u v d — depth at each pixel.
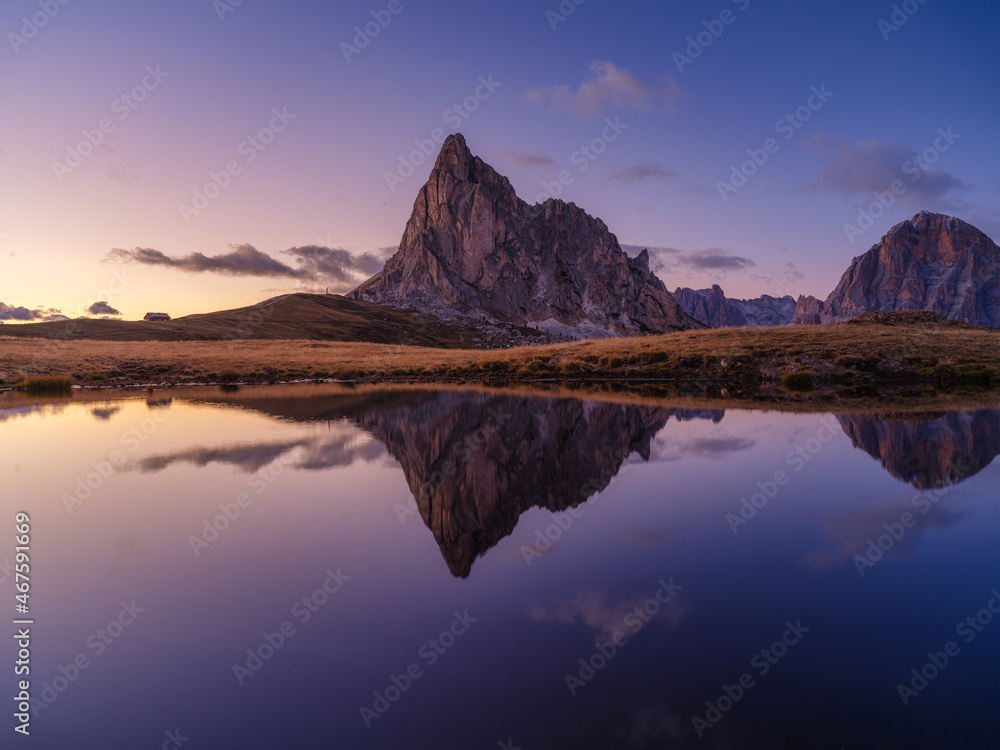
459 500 9.06
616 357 40.50
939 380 29.70
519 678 4.17
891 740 3.46
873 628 4.85
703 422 16.77
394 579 6.03
